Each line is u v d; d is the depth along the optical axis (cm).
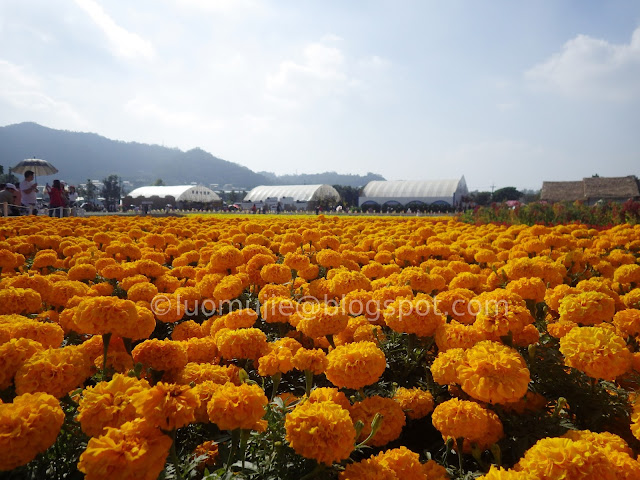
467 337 354
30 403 218
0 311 404
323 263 710
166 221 1655
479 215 2305
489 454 290
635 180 7994
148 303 463
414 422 347
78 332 415
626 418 302
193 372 318
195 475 256
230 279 513
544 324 446
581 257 716
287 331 471
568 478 203
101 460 187
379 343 398
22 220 1492
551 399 327
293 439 229
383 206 8812
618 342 310
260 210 6750
